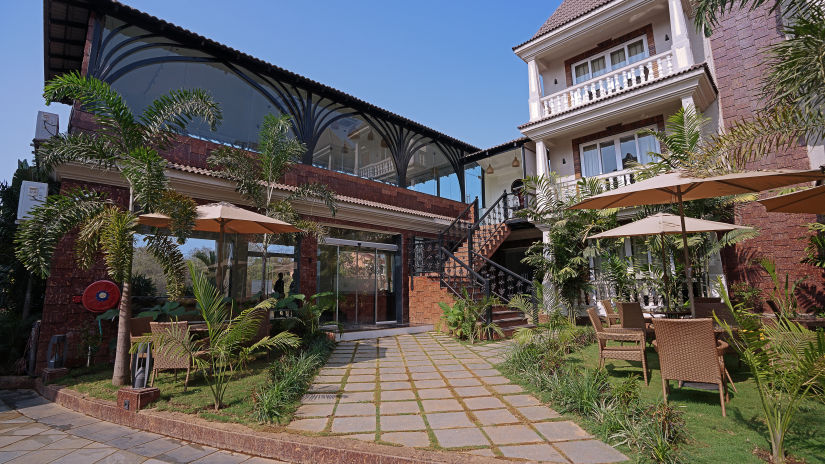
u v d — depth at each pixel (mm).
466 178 17078
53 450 3904
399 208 13133
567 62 13266
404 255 13484
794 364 3066
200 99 6648
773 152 8977
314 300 10750
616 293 9992
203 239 9172
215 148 9742
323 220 11414
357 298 12203
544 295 10016
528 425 3965
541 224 11836
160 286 8453
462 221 15195
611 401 4109
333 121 12508
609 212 9500
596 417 3932
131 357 5914
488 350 8203
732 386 4578
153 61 9039
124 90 8531
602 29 11883
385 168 13844
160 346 4902
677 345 4148
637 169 8906
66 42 9609
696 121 8242
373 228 12750
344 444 3521
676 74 9531
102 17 8398
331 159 12312
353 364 7016
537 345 6898
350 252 12227
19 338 7887
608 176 11133
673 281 8773
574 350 7246
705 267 8680
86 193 6070
